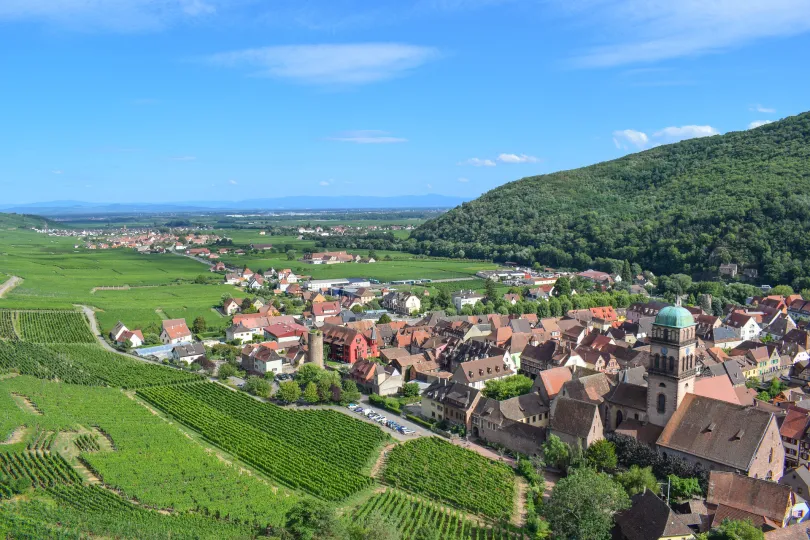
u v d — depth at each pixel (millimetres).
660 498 114250
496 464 145000
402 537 109875
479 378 191125
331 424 170500
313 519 104000
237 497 124875
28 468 131000
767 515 108250
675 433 132375
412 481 134750
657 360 136875
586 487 106312
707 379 143625
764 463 122500
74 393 188750
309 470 139750
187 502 122375
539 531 114312
